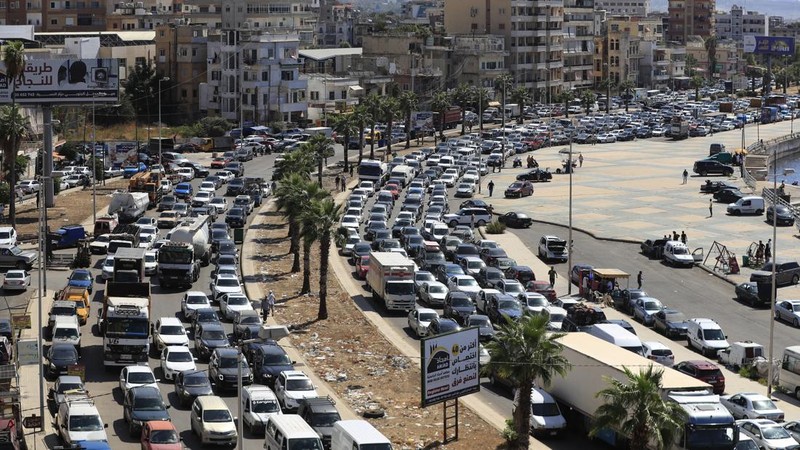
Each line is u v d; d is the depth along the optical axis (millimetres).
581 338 96125
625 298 142250
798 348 109000
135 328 108438
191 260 144625
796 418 100312
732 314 143500
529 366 87000
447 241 168625
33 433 91188
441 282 148500
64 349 106812
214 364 103688
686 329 128375
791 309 138375
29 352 101438
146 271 151125
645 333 131125
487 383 109375
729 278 163125
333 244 177000
